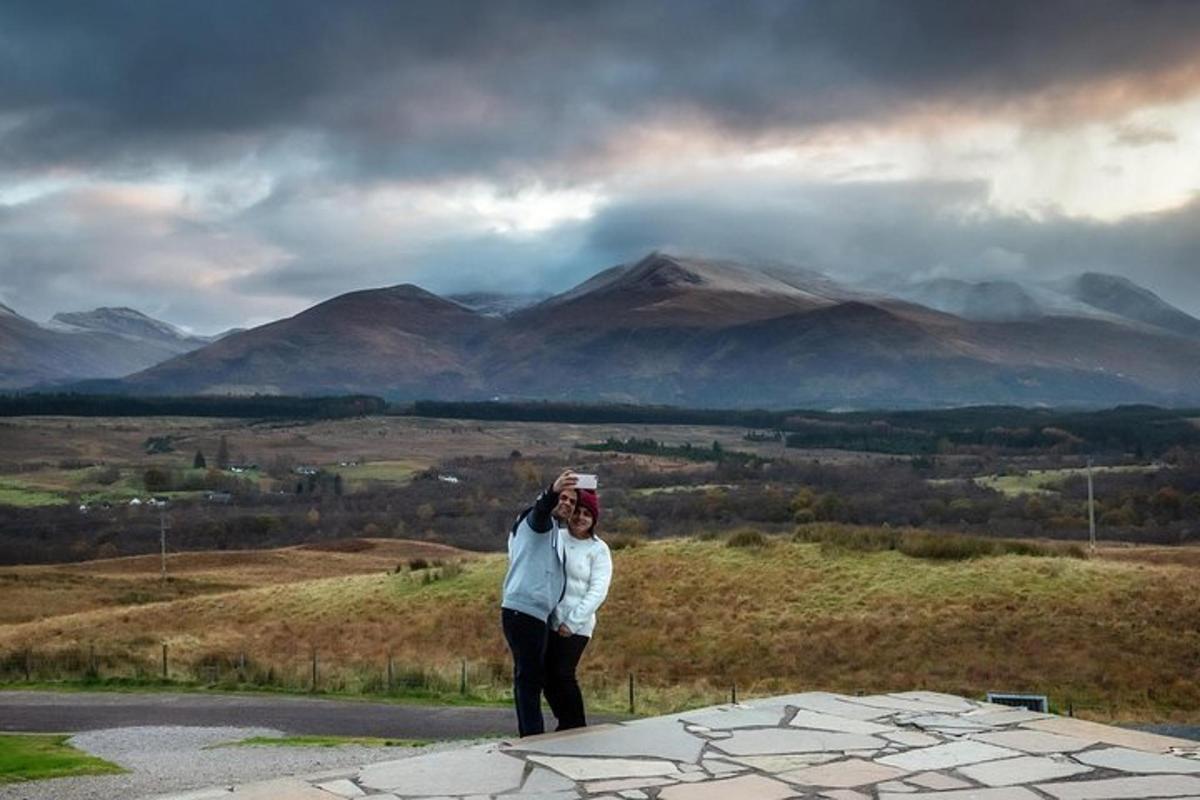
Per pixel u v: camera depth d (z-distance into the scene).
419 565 59.34
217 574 90.31
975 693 35.06
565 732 8.42
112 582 83.44
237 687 35.38
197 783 17.14
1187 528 87.56
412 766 7.50
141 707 31.20
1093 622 39.88
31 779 17.78
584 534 8.83
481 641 44.75
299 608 52.75
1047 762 7.55
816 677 37.56
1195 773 7.27
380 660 42.28
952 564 47.38
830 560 49.34
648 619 44.91
